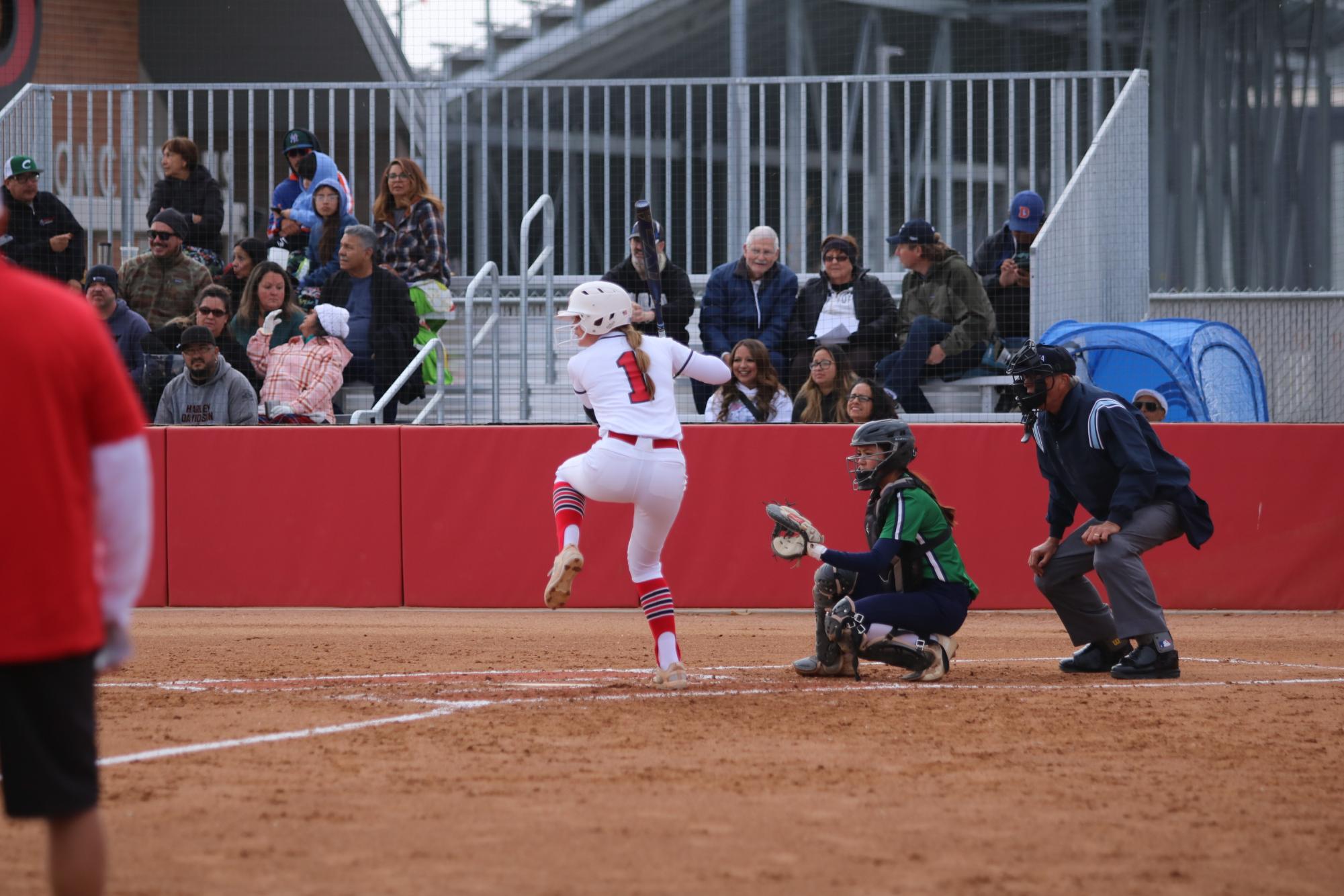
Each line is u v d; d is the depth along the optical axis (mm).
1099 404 25938
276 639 33531
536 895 11453
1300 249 55344
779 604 39750
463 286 53281
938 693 23422
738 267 44625
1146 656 25703
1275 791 15727
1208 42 55438
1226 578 39375
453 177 56188
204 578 41094
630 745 18359
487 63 59906
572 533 23156
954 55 57969
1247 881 12094
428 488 40750
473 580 40562
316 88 52781
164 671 27156
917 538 24719
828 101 52812
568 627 36312
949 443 39531
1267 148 55406
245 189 60844
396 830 13648
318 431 40969
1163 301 50750
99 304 44000
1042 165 52281
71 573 9508
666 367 23594
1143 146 48812
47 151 54906
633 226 47312
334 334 44281
